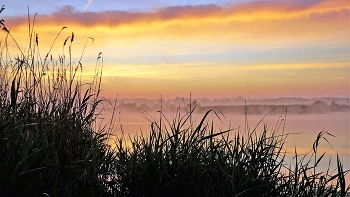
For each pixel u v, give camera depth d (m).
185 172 2.38
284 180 2.47
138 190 2.37
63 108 2.72
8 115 2.42
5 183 2.00
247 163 2.44
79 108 2.84
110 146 3.02
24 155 2.16
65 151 2.46
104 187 2.44
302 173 2.48
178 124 2.62
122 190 2.39
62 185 2.23
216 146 2.53
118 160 2.76
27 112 2.59
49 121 2.63
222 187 2.35
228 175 2.27
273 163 2.53
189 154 2.48
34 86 2.74
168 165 2.42
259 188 2.20
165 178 2.36
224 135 2.70
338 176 2.33
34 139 2.35
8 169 2.09
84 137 2.82
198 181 2.37
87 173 2.38
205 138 2.46
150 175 2.39
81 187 2.29
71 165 2.39
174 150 2.47
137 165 2.52
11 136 2.31
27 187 2.05
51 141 2.41
